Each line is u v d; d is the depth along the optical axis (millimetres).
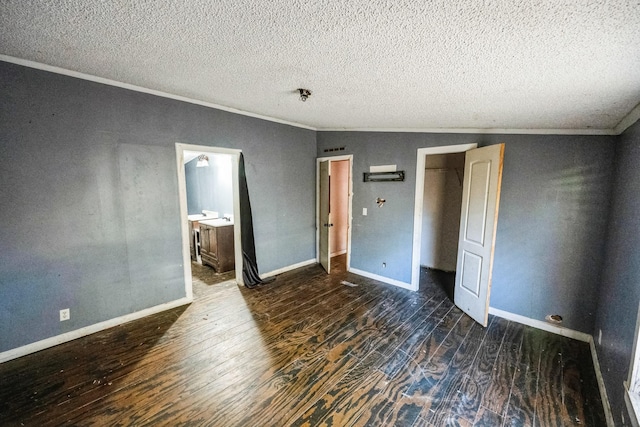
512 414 1802
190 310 3197
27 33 1592
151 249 3035
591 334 2619
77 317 2598
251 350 2443
